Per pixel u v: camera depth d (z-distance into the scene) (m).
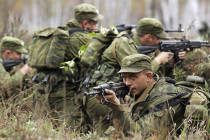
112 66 13.45
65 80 15.02
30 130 10.55
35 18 43.59
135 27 15.56
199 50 14.99
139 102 10.95
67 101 15.03
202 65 14.26
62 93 14.97
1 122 11.07
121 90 11.19
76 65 15.20
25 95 14.54
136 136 10.21
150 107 10.79
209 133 10.79
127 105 10.64
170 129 10.94
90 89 13.61
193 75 13.28
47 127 11.09
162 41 14.17
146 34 14.08
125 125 10.51
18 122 10.55
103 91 10.40
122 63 11.21
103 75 13.41
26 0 53.03
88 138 11.12
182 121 11.06
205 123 10.88
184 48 14.37
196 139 10.43
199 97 11.05
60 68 15.06
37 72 15.51
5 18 23.98
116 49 13.36
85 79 13.73
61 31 15.02
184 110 11.04
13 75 15.94
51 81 14.95
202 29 20.89
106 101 10.36
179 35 18.20
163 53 13.92
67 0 46.53
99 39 13.91
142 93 11.09
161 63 13.79
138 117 10.84
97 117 13.73
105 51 13.67
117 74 13.39
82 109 13.95
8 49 17.89
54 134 10.62
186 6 38.81
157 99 10.84
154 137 10.34
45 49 15.14
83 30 15.73
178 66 14.48
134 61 11.03
